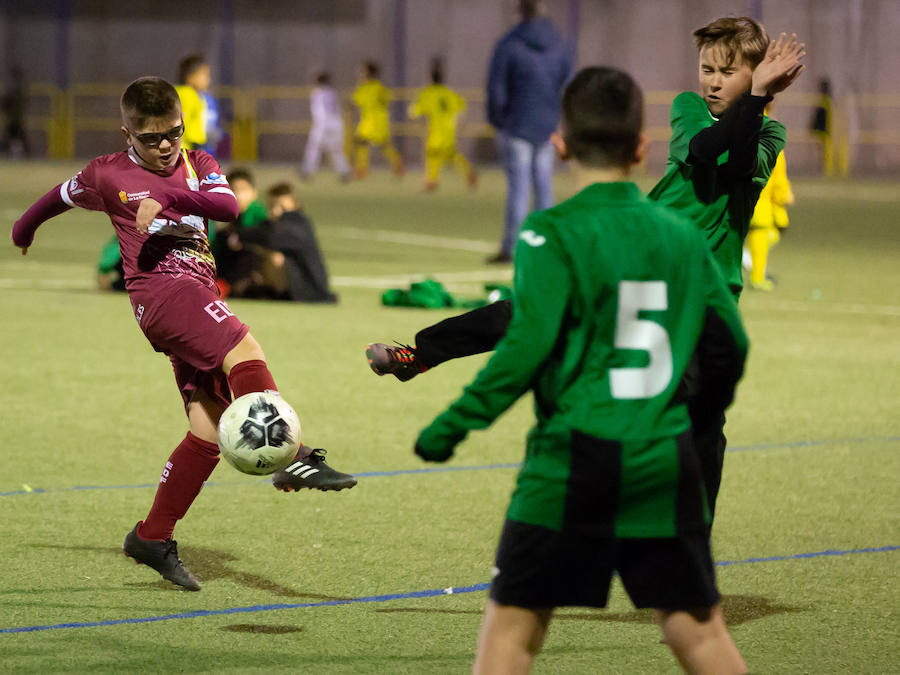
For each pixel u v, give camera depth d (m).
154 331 13.98
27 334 30.84
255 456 12.79
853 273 45.69
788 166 109.88
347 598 14.05
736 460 20.70
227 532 16.48
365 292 39.62
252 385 13.41
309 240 37.00
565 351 9.18
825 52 109.94
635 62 112.25
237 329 13.74
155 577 14.67
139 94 13.67
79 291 38.19
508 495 18.39
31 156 113.06
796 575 15.08
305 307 36.00
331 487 13.05
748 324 34.59
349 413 23.48
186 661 12.10
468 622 13.32
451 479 19.25
